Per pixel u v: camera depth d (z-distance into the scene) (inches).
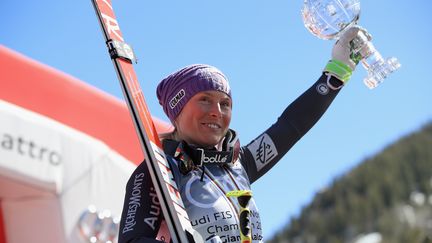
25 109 357.4
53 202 363.6
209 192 229.5
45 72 373.1
